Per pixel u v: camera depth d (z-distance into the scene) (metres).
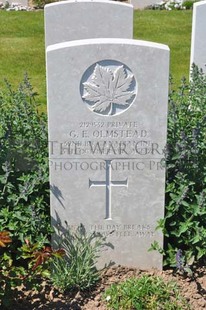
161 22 6.60
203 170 2.50
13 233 2.41
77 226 2.43
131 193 2.40
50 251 2.28
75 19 3.53
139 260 2.48
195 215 2.42
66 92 2.27
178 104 2.92
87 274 2.40
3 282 2.26
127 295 2.30
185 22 6.61
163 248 2.49
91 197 2.40
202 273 2.43
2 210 2.42
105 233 2.45
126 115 2.31
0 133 2.74
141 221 2.44
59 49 2.22
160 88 2.28
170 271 2.46
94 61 2.25
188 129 2.72
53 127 2.31
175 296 2.32
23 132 2.72
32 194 2.51
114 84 2.27
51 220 2.42
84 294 2.37
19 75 4.88
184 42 5.89
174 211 2.43
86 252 2.42
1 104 3.01
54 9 3.51
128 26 3.55
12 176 2.54
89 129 2.32
